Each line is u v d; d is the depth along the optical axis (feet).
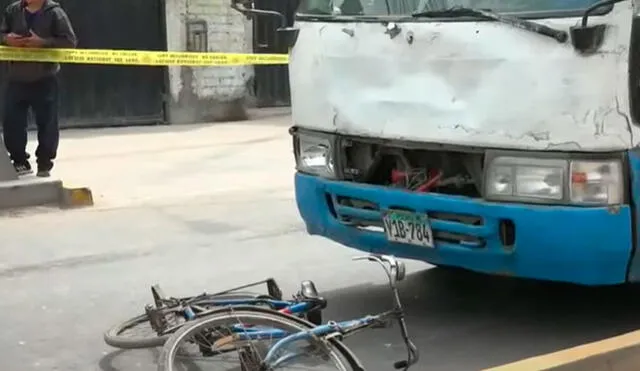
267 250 24.67
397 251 17.38
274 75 56.24
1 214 28.94
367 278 21.88
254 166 38.19
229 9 51.83
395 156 17.42
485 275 21.95
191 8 50.67
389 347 17.10
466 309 19.39
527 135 15.44
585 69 14.93
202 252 24.47
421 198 16.53
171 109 51.13
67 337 17.79
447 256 16.65
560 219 15.28
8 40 29.37
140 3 49.32
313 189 18.53
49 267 22.94
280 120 53.31
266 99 56.24
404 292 20.66
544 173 15.43
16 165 31.30
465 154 16.39
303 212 19.04
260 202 31.07
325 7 18.53
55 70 30.35
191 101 51.65
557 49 15.07
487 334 17.80
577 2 14.93
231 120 53.21
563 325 18.29
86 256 24.00
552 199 15.40
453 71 16.19
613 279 15.64
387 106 17.10
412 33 16.63
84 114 48.75
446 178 16.63
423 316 18.97
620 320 18.54
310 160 18.74
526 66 15.35
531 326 18.26
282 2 53.93
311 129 18.62
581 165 15.17
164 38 50.06
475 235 16.11
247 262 23.41
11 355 16.81
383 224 17.33
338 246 24.99
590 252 15.31
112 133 47.55
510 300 20.02
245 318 14.24
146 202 30.91
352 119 17.62
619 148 15.10
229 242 25.57
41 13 29.81
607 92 14.92
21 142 31.12
